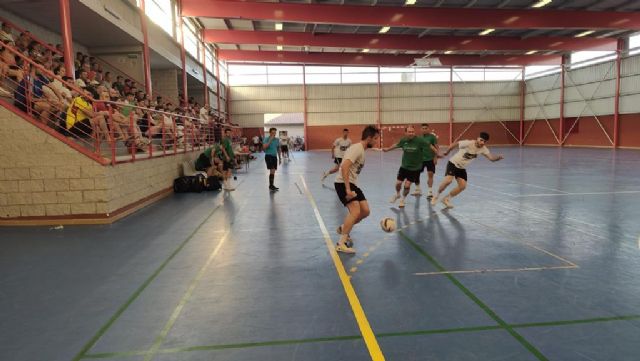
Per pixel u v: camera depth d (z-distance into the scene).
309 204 9.10
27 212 7.56
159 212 8.48
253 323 3.38
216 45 31.02
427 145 8.37
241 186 12.54
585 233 6.08
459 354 2.84
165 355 2.92
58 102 8.79
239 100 37.53
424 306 3.64
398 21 20.53
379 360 2.79
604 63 30.55
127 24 14.33
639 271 4.44
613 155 22.52
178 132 15.17
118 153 10.04
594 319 3.33
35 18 12.71
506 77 39.41
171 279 4.46
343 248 5.34
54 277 4.59
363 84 38.31
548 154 24.34
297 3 20.02
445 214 7.64
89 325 3.41
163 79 20.98
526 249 5.32
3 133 7.47
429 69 38.59
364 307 3.64
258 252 5.43
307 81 37.81
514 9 20.77
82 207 7.58
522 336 3.08
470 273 4.46
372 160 24.00
